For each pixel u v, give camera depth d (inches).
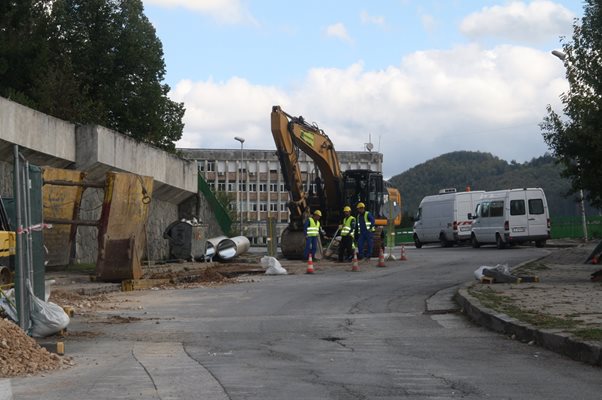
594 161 740.0
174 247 1215.6
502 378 321.7
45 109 1328.7
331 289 766.5
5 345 358.9
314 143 1339.8
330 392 296.4
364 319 543.8
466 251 1519.4
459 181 6363.2
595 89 725.3
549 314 478.6
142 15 1942.7
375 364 362.0
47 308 446.6
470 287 677.9
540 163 5472.4
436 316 557.3
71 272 931.3
